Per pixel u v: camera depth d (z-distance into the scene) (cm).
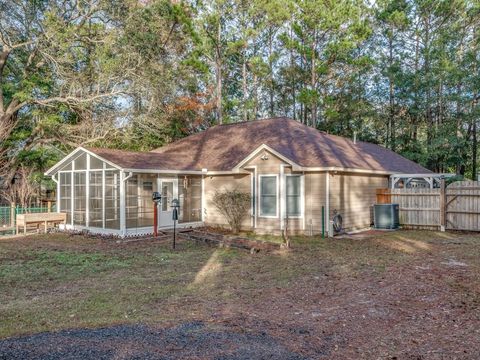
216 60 3105
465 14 2803
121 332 495
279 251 1150
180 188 1708
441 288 726
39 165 2327
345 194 1591
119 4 2144
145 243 1330
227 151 1841
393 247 1216
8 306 623
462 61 2711
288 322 543
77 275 858
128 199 1505
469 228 1566
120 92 2153
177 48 2830
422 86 2838
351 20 2827
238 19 3133
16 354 421
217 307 615
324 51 2858
